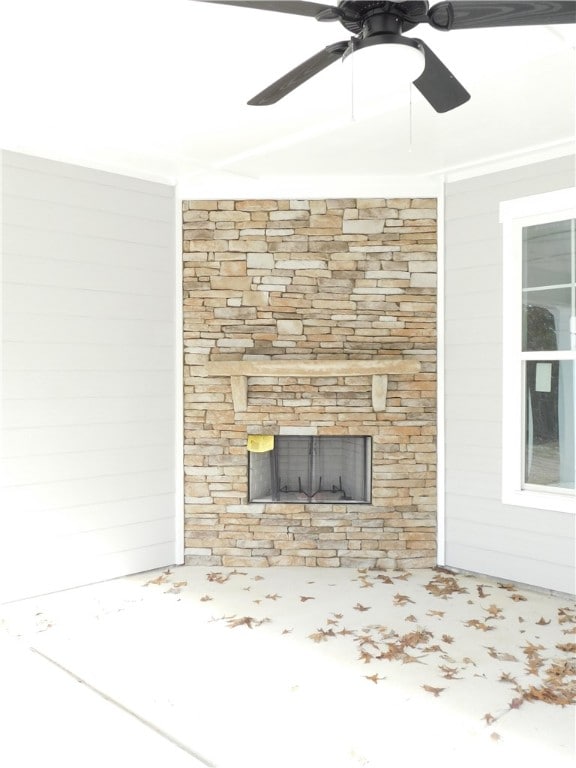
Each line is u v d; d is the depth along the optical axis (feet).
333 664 9.94
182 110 11.13
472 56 9.22
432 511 14.79
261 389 14.74
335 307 14.70
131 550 14.21
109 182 13.82
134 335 14.20
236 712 8.55
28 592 12.77
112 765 7.48
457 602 12.60
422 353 14.70
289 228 14.73
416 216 14.69
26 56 9.20
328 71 9.53
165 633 11.06
